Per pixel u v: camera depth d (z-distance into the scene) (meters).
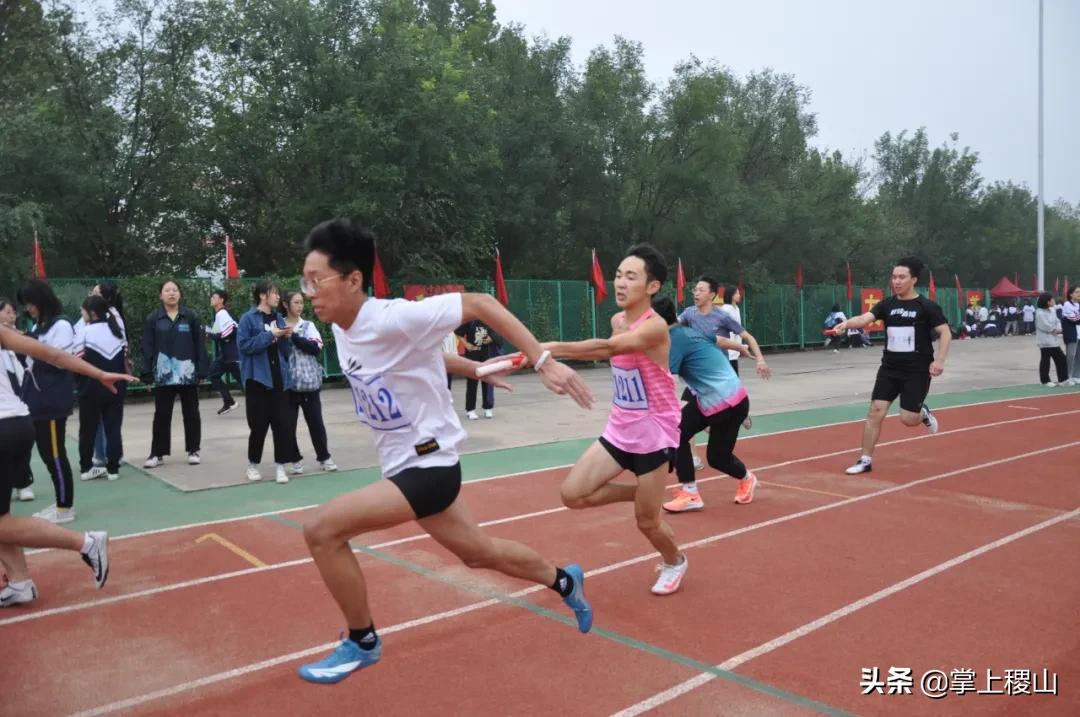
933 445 9.46
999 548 5.38
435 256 19.27
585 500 4.31
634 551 5.37
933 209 46.50
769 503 6.68
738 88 32.69
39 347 4.09
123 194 17.38
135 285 14.87
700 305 6.66
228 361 12.62
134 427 11.30
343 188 17.61
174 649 3.87
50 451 6.18
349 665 2.95
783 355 27.39
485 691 3.38
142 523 6.18
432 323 2.80
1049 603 4.36
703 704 3.25
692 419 6.30
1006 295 42.66
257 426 7.57
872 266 37.88
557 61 23.53
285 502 6.85
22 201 15.46
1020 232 51.09
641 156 25.17
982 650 3.75
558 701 3.29
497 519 6.21
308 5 17.52
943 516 6.23
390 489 2.87
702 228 26.09
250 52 17.56
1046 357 16.02
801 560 5.14
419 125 17.55
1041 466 8.17
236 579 4.89
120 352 7.73
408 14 19.89
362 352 2.85
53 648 3.89
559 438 10.06
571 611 4.27
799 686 3.40
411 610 4.30
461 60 21.88
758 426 11.03
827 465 8.30
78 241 17.36
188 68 17.89
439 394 2.96
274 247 20.06
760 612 4.25
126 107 17.55
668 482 7.62
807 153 34.38
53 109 16.89
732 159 26.88
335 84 17.53
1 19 17.05
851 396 14.70
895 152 47.09
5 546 4.41
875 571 4.92
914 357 7.56
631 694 3.34
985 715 3.15
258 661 3.73
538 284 21.27
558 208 23.72
